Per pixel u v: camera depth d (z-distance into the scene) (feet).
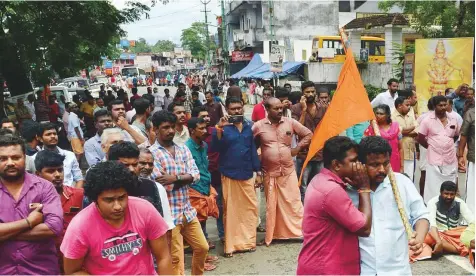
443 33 63.31
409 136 24.66
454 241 18.60
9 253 10.87
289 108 24.54
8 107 48.37
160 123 15.15
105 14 49.80
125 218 9.57
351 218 10.04
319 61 80.69
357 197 10.85
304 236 10.79
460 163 23.63
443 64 41.22
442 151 23.21
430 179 23.62
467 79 40.55
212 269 18.19
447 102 23.02
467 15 61.57
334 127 11.82
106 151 15.10
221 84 113.29
